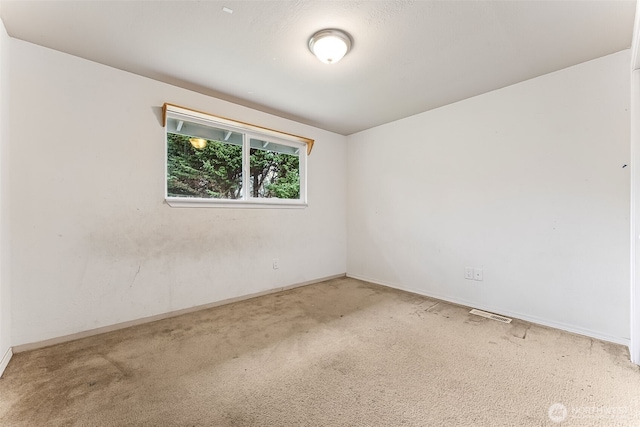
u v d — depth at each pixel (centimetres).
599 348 189
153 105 240
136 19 166
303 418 125
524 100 239
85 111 209
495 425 121
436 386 148
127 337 207
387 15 160
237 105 293
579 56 202
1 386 146
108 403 134
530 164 237
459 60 208
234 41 187
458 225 286
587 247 210
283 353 184
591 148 207
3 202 171
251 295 306
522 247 242
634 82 175
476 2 150
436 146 303
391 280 353
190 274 261
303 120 343
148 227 238
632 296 174
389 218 354
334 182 396
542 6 153
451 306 277
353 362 172
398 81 241
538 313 234
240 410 130
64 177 201
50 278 195
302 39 184
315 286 355
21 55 185
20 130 185
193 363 171
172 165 265
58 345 194
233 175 306
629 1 149
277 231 331
